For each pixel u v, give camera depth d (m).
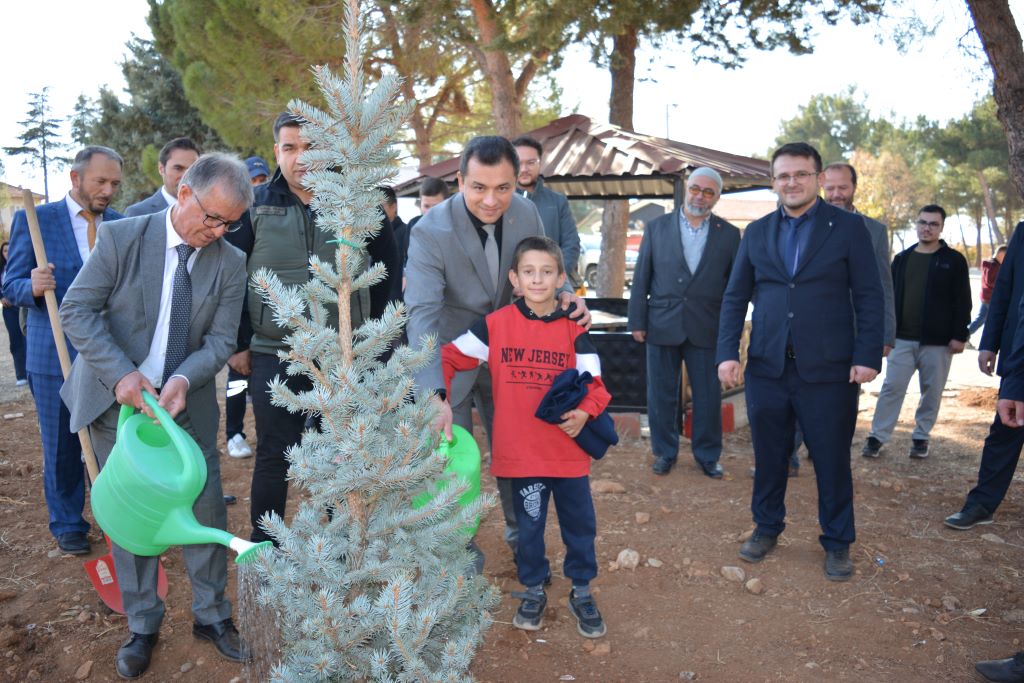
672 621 3.35
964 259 5.67
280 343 3.28
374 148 1.98
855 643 3.16
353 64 1.98
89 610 3.31
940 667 2.99
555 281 2.98
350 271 2.02
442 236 3.17
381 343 2.08
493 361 3.06
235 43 11.81
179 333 2.79
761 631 3.27
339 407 1.92
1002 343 4.41
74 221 3.72
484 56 9.58
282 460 3.33
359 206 1.99
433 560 2.07
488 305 3.33
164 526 2.27
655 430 5.36
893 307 5.20
